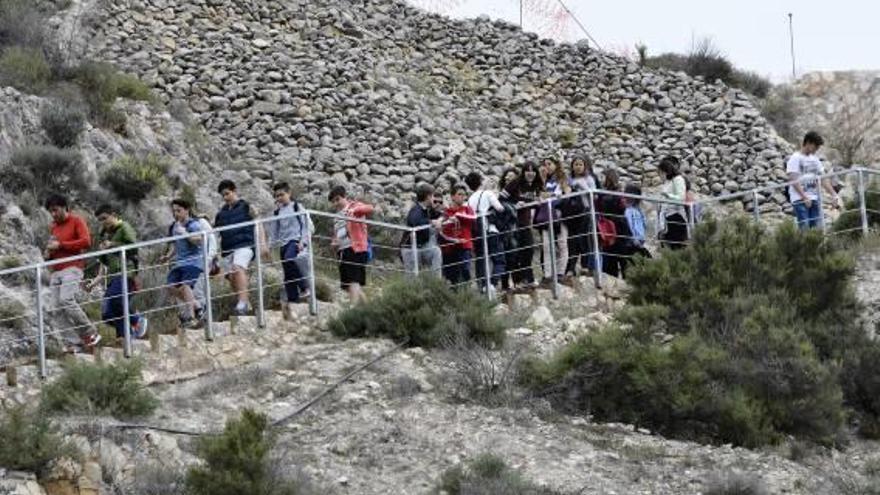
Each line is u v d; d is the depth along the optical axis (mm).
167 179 40406
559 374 26219
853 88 57406
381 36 54156
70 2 49438
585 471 23719
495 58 54781
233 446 22000
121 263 27078
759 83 58188
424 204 30438
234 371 26438
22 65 42375
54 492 22156
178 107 45500
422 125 47938
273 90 47312
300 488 22281
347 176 44781
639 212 31656
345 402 25391
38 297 25812
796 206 33281
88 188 38062
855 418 26969
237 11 51938
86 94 42875
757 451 25328
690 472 24062
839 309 28797
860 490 24094
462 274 30109
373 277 37188
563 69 54750
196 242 28047
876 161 55344
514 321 29125
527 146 49812
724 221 31312
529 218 31016
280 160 44875
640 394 25938
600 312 30344
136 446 23062
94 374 24234
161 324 29328
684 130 52000
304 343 28094
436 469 23562
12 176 36719
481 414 25250
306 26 52406
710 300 28312
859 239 33906
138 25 49562
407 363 26969
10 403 24828
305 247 28984
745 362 26516
